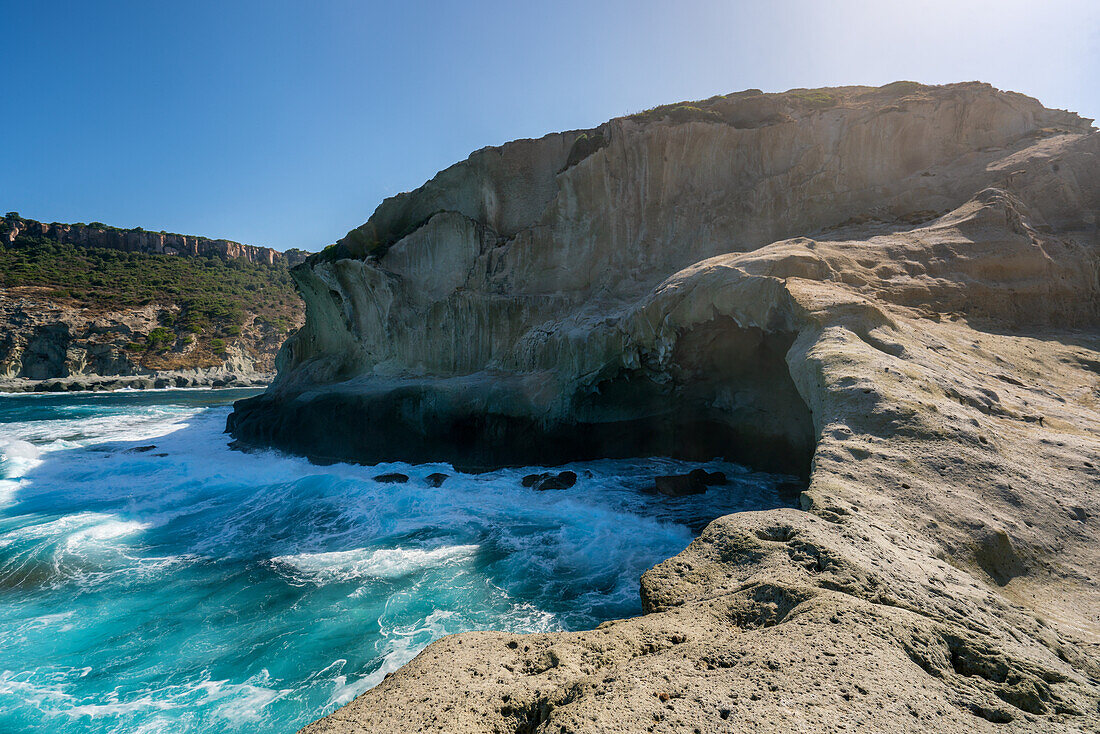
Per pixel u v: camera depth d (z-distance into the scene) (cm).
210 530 1489
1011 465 687
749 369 1767
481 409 2144
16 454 2477
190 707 765
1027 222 1789
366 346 2936
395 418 2319
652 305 1656
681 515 1434
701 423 1981
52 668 863
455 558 1238
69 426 3581
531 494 1675
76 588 1131
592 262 2403
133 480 2058
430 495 1683
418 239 2725
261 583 1141
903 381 842
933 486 624
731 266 1496
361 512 1566
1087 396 1033
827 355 938
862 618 372
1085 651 412
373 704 359
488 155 2619
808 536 488
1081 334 1483
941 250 1636
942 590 441
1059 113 2572
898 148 2319
